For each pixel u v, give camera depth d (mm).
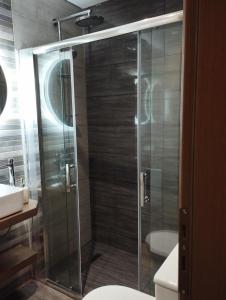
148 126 1762
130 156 2359
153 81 1714
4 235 1912
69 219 2061
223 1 546
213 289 642
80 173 2529
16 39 1876
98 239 2715
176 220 1802
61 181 2078
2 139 1854
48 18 2100
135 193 2395
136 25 1517
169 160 1794
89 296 1342
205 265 643
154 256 1812
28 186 2072
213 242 624
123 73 2264
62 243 2107
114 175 2502
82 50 2430
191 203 640
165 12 1979
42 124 2059
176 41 1620
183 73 616
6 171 1894
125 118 2324
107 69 2355
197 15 580
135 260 2438
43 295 1956
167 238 1817
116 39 2246
